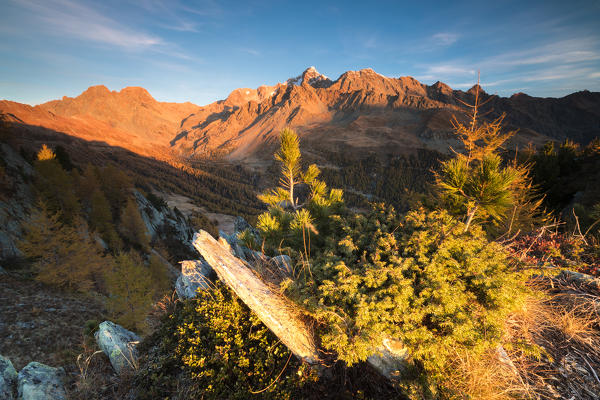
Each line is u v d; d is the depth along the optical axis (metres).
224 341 4.04
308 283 3.52
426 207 6.56
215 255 4.88
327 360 3.18
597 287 3.70
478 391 2.52
